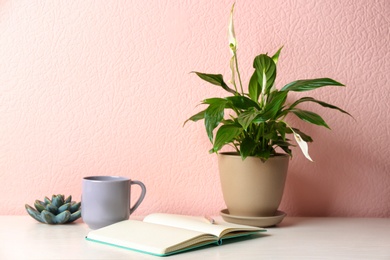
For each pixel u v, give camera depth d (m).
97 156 1.26
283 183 1.13
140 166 1.27
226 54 1.27
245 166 1.09
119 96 1.26
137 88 1.26
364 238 1.05
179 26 1.26
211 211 1.28
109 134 1.26
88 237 0.98
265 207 1.11
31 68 1.24
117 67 1.25
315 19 1.28
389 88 1.29
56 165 1.25
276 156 1.11
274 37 1.27
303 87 1.08
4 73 1.24
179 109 1.27
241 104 1.06
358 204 1.30
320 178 1.30
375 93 1.29
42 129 1.25
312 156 1.29
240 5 1.27
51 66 1.24
